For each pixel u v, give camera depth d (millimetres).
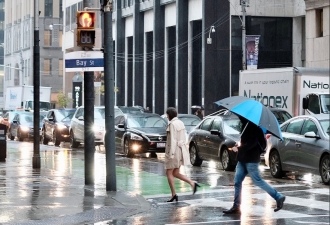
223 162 26781
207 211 16047
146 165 29438
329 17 58281
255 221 14406
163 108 100250
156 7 99250
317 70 36781
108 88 19266
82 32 19641
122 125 35500
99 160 32625
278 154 23594
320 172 21297
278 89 37406
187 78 93062
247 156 15445
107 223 14297
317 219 14602
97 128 40906
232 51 84062
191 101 91125
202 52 84375
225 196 18828
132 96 110438
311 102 35219
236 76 84438
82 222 14336
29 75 148125
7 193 18734
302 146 22234
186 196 18922
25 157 34469
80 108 43562
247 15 83750
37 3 27875
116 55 112875
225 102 15727
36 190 19562
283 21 84812
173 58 98375
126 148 34812
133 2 106562
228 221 14469
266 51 84562
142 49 106312
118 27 112500
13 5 164000
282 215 15219
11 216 14633
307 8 60844
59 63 148000
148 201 17922
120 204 16938
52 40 147375
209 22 83625
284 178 23781
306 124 22656
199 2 89000
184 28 92688
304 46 84688
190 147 29578
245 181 22438
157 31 99312
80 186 20875
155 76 99625
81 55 20266
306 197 18297
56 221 14227
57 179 23172
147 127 35188
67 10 122062
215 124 28016
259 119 15141
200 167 28625
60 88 148000
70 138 43281
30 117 53969
